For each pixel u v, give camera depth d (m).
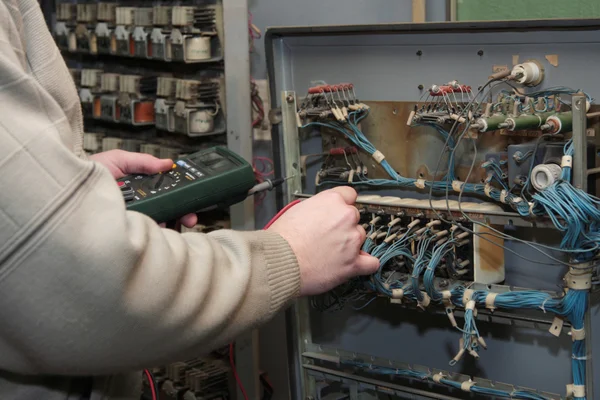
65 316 0.59
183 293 0.66
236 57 1.73
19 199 0.57
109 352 0.63
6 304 0.59
